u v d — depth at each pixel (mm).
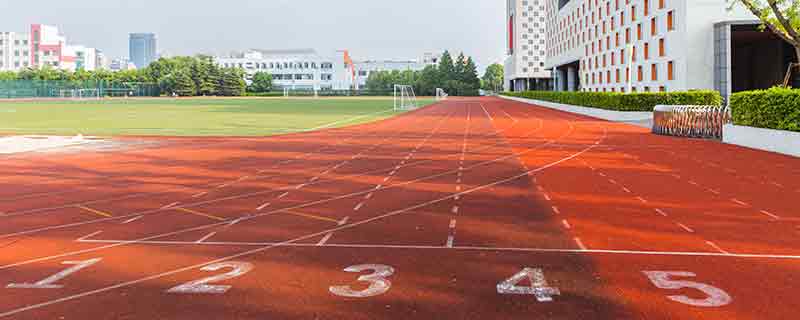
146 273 6449
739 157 17516
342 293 5730
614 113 37812
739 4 39844
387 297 5605
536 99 75438
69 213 9852
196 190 12102
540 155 18250
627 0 54375
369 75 171875
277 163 16562
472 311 5219
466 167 15445
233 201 10836
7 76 120438
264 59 160375
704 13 40781
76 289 5918
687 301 5430
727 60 39594
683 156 17875
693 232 8180
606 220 8984
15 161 17078
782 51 46438
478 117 42906
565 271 6395
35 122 35719
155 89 122375
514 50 137125
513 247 7426
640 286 5871
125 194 11680
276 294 5719
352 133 27922
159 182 13195
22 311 5309
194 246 7621
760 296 5555
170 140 24031
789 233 8086
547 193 11438
